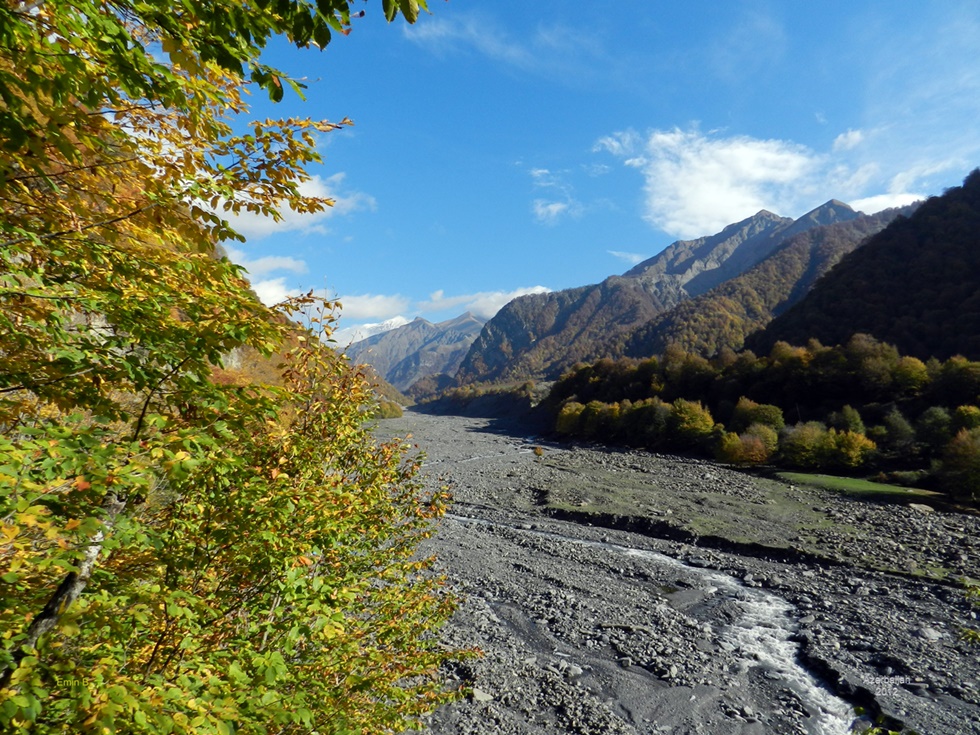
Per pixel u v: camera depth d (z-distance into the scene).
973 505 35.44
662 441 71.50
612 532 31.59
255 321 3.71
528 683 14.01
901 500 37.06
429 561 7.47
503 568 24.08
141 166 3.55
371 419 6.60
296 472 5.29
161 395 3.43
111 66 2.79
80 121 3.05
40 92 3.01
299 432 5.64
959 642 16.34
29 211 3.29
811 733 12.37
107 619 2.95
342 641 5.51
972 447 37.09
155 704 2.79
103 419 2.87
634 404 84.12
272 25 2.95
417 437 90.31
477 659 14.84
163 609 3.80
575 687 13.97
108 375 3.27
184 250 4.17
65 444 2.54
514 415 154.38
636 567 24.81
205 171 3.81
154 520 4.18
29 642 2.64
